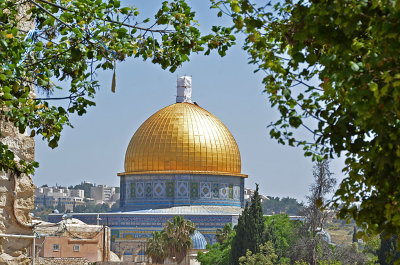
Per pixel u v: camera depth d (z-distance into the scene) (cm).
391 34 1388
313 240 7781
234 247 10844
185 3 2197
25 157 2416
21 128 2075
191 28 2167
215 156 15312
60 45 2320
